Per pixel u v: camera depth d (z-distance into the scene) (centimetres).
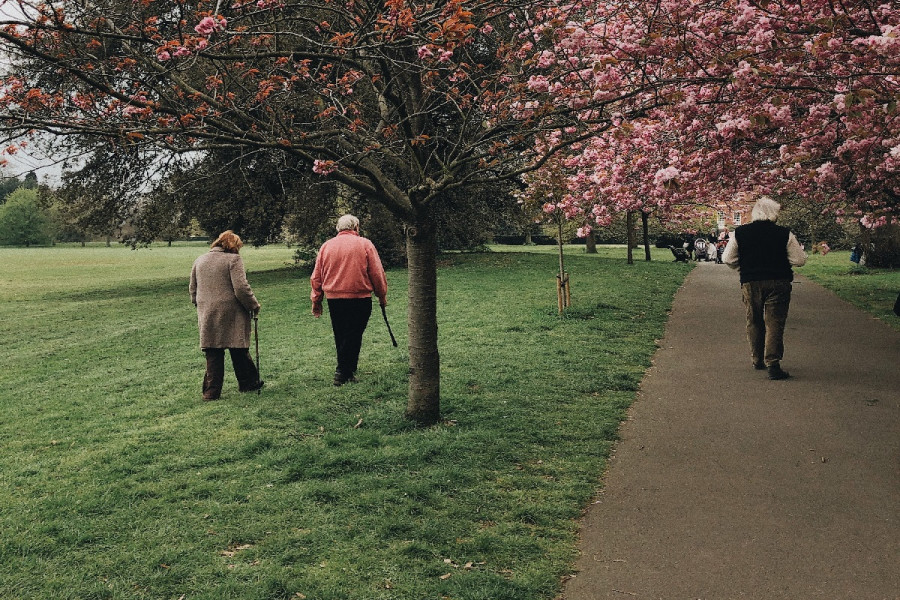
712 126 793
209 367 849
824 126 685
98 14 547
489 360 981
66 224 2767
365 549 436
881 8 620
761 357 876
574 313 1387
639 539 441
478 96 677
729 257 868
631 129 561
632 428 672
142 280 3622
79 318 2052
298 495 521
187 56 516
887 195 914
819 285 2045
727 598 371
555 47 673
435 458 593
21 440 716
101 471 592
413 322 698
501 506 496
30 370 1206
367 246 871
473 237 3081
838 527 446
